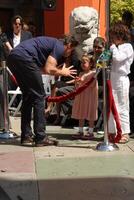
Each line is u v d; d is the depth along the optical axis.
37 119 8.87
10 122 10.87
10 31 13.95
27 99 8.94
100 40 9.34
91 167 7.55
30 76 8.72
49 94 11.21
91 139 9.45
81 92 9.23
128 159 7.97
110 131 8.88
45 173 7.28
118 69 8.88
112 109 8.61
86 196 6.36
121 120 9.05
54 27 17.89
